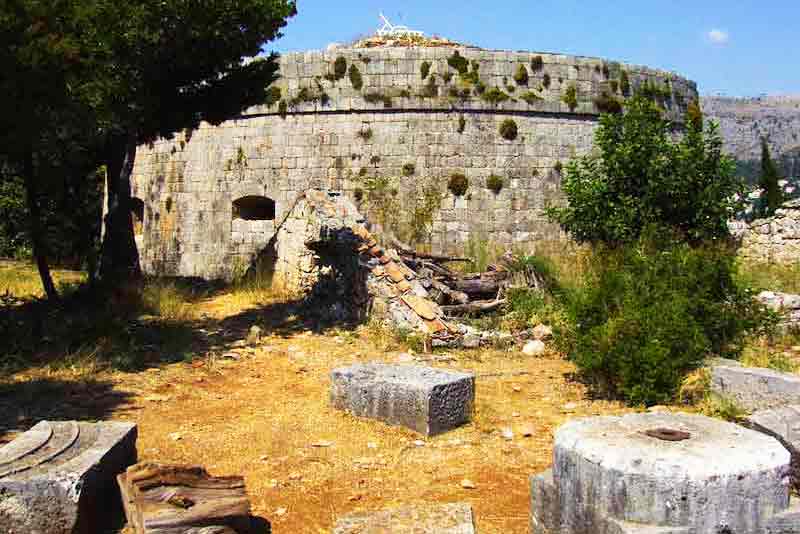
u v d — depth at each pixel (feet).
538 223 66.08
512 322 39.32
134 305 44.70
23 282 59.57
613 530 13.23
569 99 66.74
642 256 32.96
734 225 61.00
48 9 30.81
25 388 27.17
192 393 27.63
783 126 517.55
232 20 41.22
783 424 16.43
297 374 30.81
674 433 14.70
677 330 26.91
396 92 65.26
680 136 72.90
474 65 65.36
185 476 15.23
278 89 67.21
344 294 42.47
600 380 27.58
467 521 14.96
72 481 14.99
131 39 37.83
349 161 65.67
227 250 69.92
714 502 12.89
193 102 49.26
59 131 38.60
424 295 39.37
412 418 23.04
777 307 37.19
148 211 77.25
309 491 18.63
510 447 21.68
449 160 65.10
